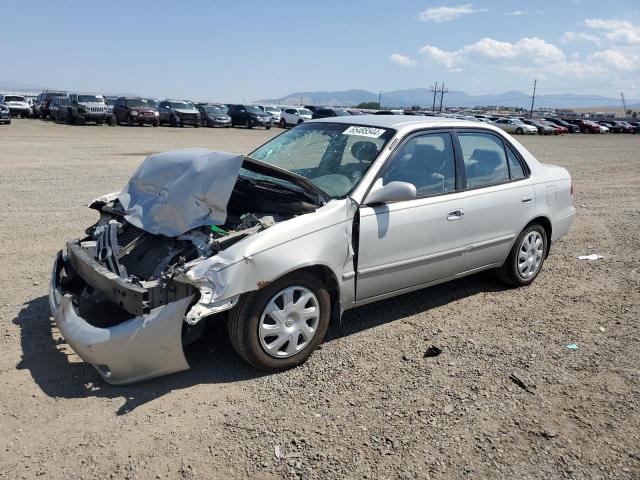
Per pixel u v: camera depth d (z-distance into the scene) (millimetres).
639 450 3150
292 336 3834
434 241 4629
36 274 5598
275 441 3107
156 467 2871
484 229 5066
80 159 15664
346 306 4227
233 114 41156
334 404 3494
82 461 2893
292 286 3789
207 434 3148
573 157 22938
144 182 4250
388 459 2992
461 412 3451
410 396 3619
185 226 3709
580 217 9672
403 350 4281
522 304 5336
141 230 4055
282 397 3553
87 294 4293
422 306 5215
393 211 4316
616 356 4281
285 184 4441
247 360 3744
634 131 57000
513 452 3094
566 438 3236
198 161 4035
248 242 3572
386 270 4352
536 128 46656
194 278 3348
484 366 4059
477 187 5051
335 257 3963
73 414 3293
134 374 3453
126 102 36594
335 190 4277
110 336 3342
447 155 4875
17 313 4641
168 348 3418
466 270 5090
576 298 5539
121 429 3166
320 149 4816
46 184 11078
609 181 14953
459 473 2908
